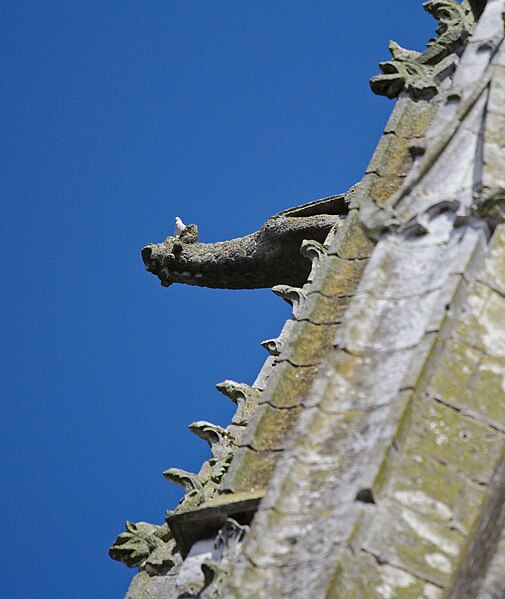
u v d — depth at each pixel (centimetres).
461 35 6706
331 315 5725
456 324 5147
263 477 5400
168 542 6350
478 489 4775
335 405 5097
